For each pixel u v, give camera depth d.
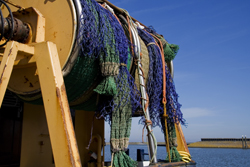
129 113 4.67
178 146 7.09
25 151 6.05
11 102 6.02
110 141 4.34
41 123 6.52
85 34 4.09
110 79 4.25
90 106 5.52
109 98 4.50
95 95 5.06
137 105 5.09
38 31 4.12
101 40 4.25
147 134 5.14
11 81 4.49
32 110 6.37
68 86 4.50
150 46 6.07
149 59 6.01
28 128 6.21
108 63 4.26
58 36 4.16
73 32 4.03
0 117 5.94
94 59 4.36
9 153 5.93
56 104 3.44
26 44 3.91
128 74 4.78
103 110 4.52
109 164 7.00
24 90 4.38
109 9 5.11
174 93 6.60
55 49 3.71
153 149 5.06
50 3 4.32
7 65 3.43
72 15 4.08
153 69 6.01
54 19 4.24
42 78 3.59
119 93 4.48
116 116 4.40
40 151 6.36
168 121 6.47
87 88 4.73
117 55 4.42
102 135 7.23
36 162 6.22
